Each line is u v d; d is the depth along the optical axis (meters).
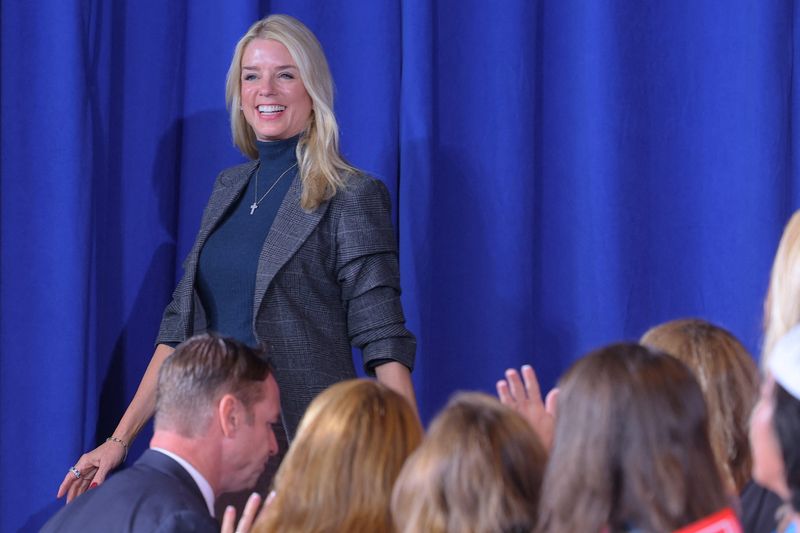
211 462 4.91
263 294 6.30
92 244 7.56
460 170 7.70
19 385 7.39
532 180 7.67
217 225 6.71
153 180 7.81
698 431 3.42
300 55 6.73
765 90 7.40
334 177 6.51
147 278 7.80
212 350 4.99
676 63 7.65
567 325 7.71
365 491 4.08
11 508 7.40
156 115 7.81
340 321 6.50
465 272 7.68
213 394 4.89
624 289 7.54
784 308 4.53
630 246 7.57
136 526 4.43
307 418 4.25
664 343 4.71
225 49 7.66
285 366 6.30
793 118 7.64
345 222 6.43
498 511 3.56
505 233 7.62
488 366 7.64
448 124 7.71
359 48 7.75
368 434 4.12
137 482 4.67
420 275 7.45
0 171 7.41
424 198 7.47
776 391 2.99
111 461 6.62
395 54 7.71
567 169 7.73
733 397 4.56
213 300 6.56
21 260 7.42
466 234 7.68
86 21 7.59
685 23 7.64
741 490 4.56
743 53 7.46
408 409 4.24
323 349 6.38
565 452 3.41
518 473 3.64
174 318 6.85
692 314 7.65
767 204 7.41
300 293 6.37
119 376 7.80
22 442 7.39
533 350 7.74
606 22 7.50
